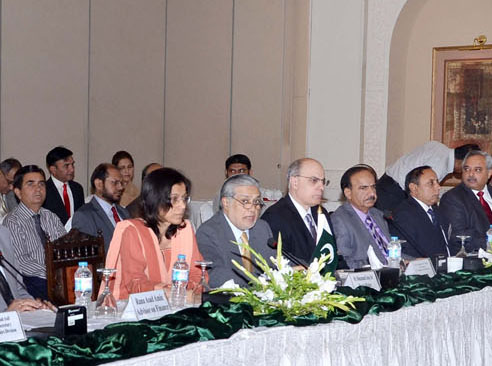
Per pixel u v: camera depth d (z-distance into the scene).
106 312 2.74
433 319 3.31
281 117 8.48
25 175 4.44
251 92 8.71
